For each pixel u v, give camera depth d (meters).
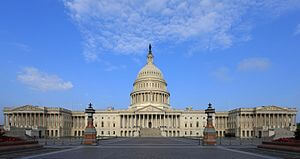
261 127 185.62
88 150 58.56
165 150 59.06
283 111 197.50
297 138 62.31
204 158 42.69
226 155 48.09
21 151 53.50
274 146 59.09
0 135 60.28
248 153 52.59
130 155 46.81
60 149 61.62
